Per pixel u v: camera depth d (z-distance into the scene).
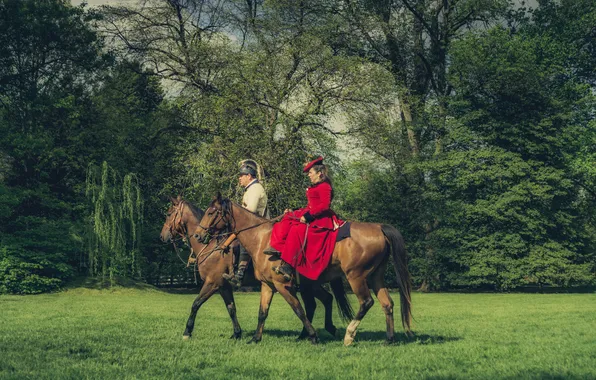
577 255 31.47
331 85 26.64
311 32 26.95
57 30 27.39
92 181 25.23
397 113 30.16
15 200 24.73
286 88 26.08
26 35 26.83
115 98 31.05
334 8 30.23
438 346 7.13
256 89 26.09
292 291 7.75
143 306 16.34
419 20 34.09
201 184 25.61
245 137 25.08
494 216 30.27
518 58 32.28
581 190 36.72
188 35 30.58
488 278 31.34
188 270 32.16
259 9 29.19
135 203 26.27
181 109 28.52
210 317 12.41
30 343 7.29
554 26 37.06
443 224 33.06
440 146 33.78
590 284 31.98
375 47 31.50
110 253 24.91
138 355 6.45
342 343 7.68
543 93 31.92
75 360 6.12
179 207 9.27
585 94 35.03
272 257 7.77
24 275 23.12
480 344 7.35
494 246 30.98
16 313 13.07
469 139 31.91
